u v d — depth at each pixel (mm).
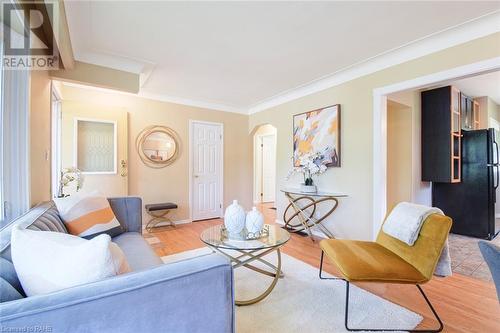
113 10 1917
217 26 2154
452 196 3744
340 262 1674
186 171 4496
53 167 3254
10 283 843
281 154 4410
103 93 3721
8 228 1215
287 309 1794
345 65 2975
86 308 658
